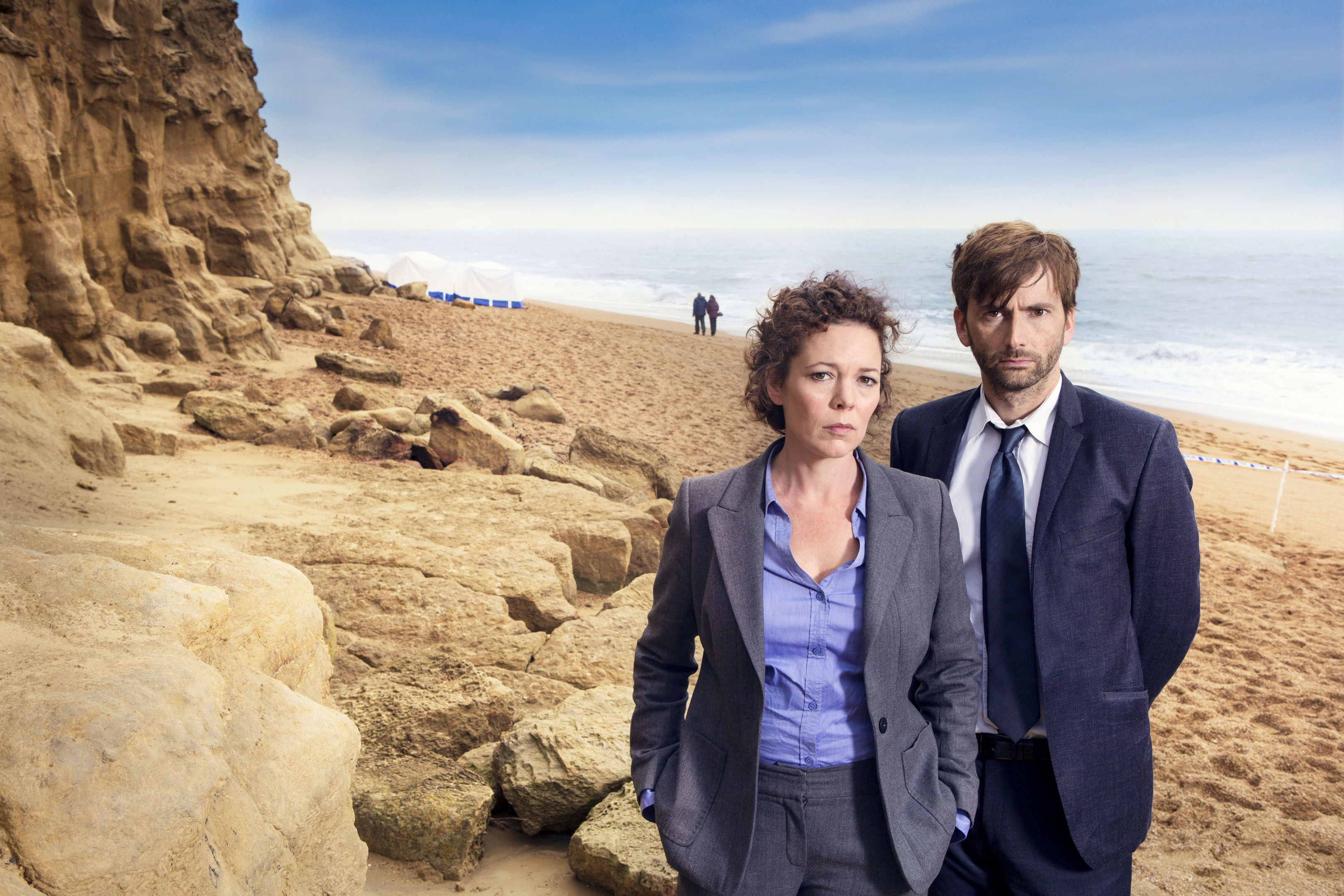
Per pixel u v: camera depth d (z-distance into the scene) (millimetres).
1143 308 41719
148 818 1474
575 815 3428
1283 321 37500
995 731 2104
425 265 34219
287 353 18516
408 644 5133
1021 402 2104
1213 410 20609
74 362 13148
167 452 9562
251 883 1767
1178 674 6531
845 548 1806
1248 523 11500
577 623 5367
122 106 15898
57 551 2467
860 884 1741
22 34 13719
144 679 1703
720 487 1852
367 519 7586
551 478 10211
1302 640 7309
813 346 1717
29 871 1334
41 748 1433
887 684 1742
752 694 1718
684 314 43562
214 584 2561
